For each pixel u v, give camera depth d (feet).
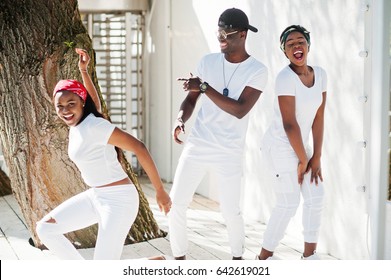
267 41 27.73
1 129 25.84
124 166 26.35
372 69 19.92
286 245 25.14
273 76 27.32
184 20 37.27
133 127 43.98
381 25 19.53
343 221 22.95
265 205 28.73
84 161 16.83
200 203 33.99
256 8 28.63
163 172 41.19
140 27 43.29
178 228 20.67
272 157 20.12
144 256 24.08
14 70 25.16
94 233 25.14
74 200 17.56
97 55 44.45
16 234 27.48
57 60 24.91
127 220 17.10
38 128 24.94
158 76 41.52
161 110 41.11
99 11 42.16
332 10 23.18
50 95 24.85
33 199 25.09
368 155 21.62
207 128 20.33
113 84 44.78
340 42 22.79
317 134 20.22
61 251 17.54
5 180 36.60
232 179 20.39
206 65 20.76
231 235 20.93
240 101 19.86
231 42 20.02
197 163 20.35
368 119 21.58
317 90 19.67
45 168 24.90
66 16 25.63
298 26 19.60
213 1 33.06
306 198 20.08
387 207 20.85
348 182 22.62
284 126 19.51
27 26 25.12
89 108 17.13
